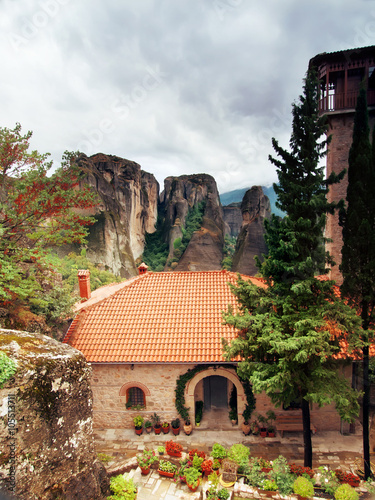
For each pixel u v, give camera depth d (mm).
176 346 15883
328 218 18297
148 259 130875
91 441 9609
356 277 11391
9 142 13641
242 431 16078
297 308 11805
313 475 11734
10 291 13594
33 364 8320
